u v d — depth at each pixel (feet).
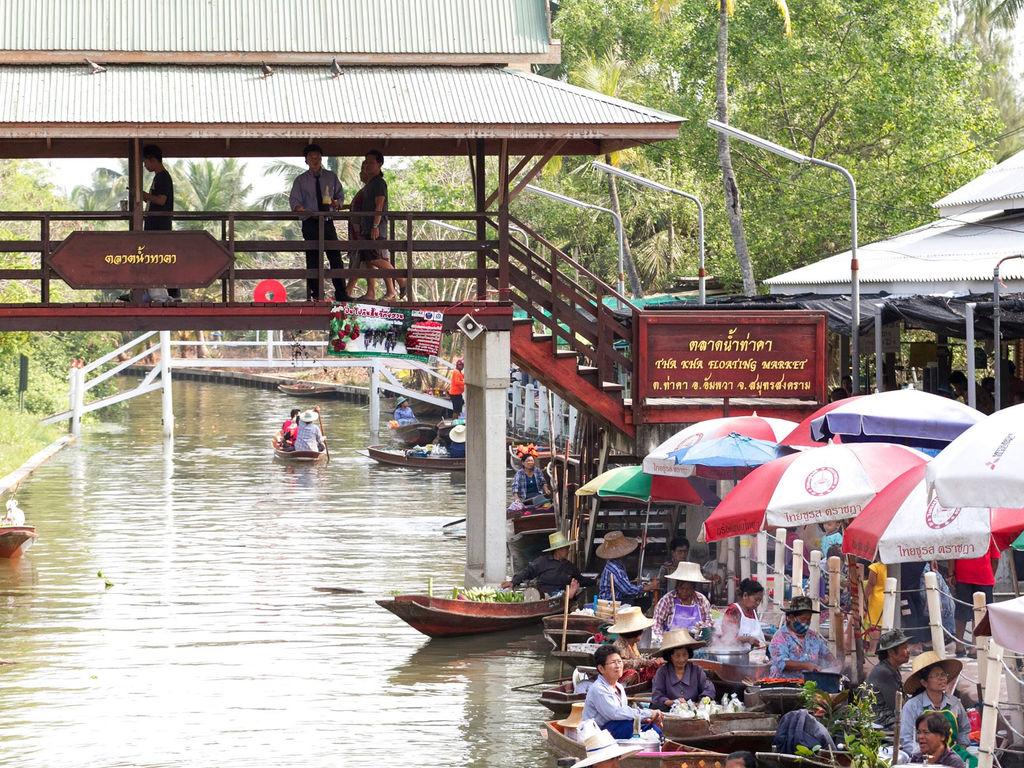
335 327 124.26
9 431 275.18
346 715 99.66
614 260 328.08
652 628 101.55
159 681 108.99
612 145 138.10
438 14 135.64
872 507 74.54
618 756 73.10
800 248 240.53
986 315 123.13
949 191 237.45
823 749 73.67
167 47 130.62
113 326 123.44
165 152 140.15
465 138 125.08
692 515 137.28
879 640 80.59
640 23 313.94
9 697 104.22
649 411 131.64
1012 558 96.02
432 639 123.44
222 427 346.95
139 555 163.73
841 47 242.37
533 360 131.95
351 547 169.48
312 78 129.90
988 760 64.80
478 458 142.00
